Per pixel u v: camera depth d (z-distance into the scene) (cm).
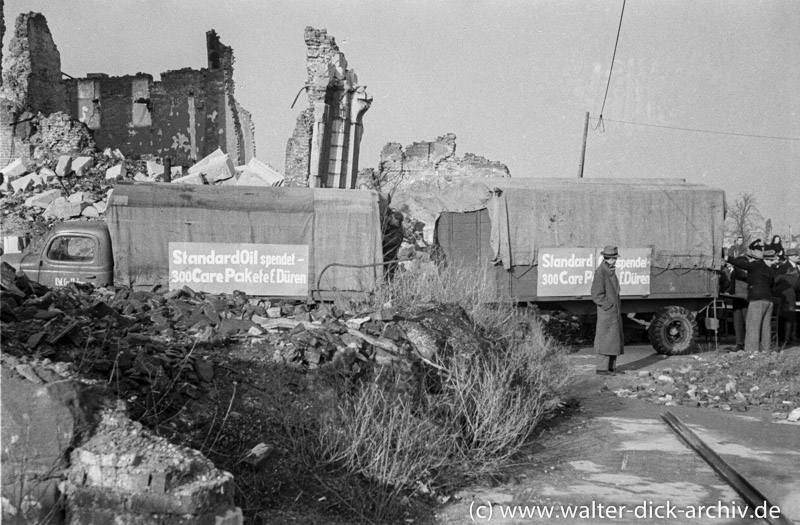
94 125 4303
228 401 627
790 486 674
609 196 1560
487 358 898
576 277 1543
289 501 553
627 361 1459
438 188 3575
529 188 1527
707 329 1691
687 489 663
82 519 443
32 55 4009
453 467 673
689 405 1034
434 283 1175
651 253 1578
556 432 866
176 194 1259
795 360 1293
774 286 1670
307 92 2953
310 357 709
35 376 460
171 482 442
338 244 1283
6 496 446
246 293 1265
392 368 747
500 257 1504
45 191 2688
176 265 1251
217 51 4356
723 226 1616
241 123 4856
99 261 1237
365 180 3891
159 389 599
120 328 704
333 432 618
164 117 4334
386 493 585
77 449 452
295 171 2973
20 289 719
